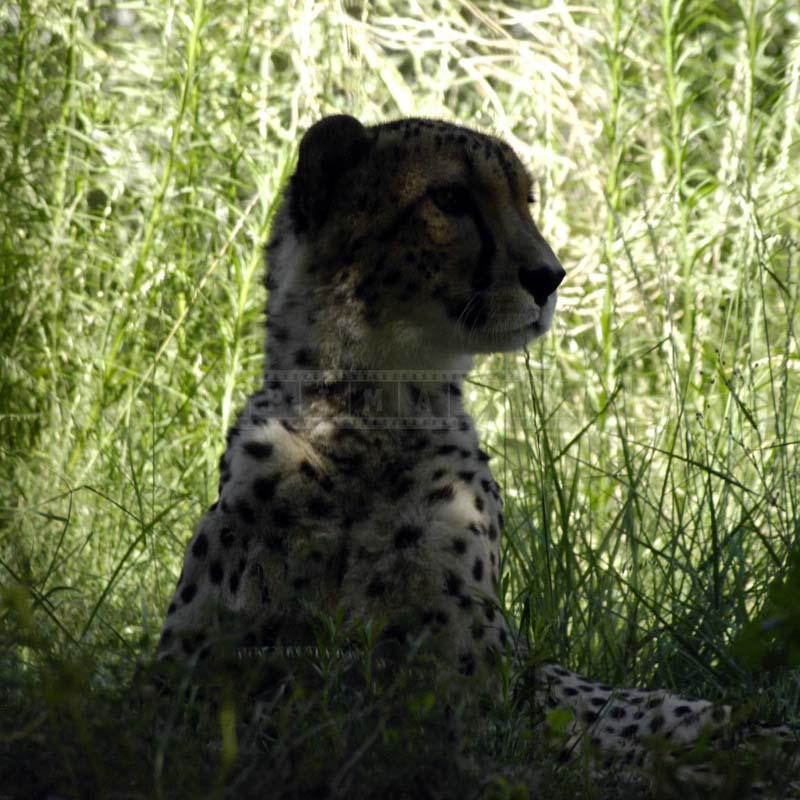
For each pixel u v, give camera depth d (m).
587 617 9.68
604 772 6.57
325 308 7.79
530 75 15.70
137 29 16.47
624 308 14.56
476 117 15.62
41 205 13.79
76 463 12.36
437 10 17.86
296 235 8.07
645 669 9.20
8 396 13.04
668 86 14.10
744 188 13.88
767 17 14.92
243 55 14.07
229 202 13.57
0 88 13.94
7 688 6.57
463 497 7.60
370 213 7.82
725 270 14.33
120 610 10.02
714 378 11.59
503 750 6.48
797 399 11.90
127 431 12.18
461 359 8.11
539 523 10.46
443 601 7.38
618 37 14.07
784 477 10.38
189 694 6.93
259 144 14.12
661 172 15.27
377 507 7.45
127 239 14.38
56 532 11.27
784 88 14.60
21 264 13.47
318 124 7.91
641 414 13.33
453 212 7.88
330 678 6.63
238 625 6.93
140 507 10.74
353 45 15.70
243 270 12.72
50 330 13.53
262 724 6.38
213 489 12.01
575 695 8.12
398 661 7.22
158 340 13.52
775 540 10.09
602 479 12.05
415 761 5.87
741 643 5.85
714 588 9.47
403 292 7.77
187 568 7.68
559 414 12.90
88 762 5.64
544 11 15.59
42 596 8.65
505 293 7.90
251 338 12.88
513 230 7.99
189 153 13.70
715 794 5.87
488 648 7.41
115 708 6.22
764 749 6.27
